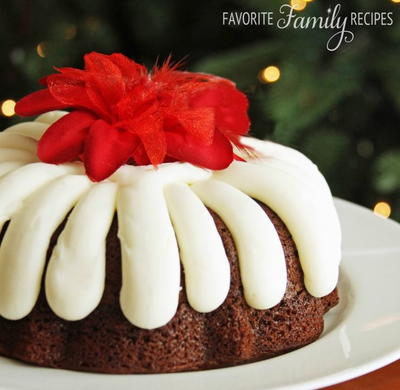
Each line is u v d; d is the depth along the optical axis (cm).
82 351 74
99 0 144
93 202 74
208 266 73
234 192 76
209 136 78
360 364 73
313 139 130
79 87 80
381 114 138
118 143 76
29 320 74
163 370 74
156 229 73
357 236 98
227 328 75
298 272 78
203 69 124
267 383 71
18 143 81
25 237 73
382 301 85
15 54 141
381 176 128
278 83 121
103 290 73
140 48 146
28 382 71
